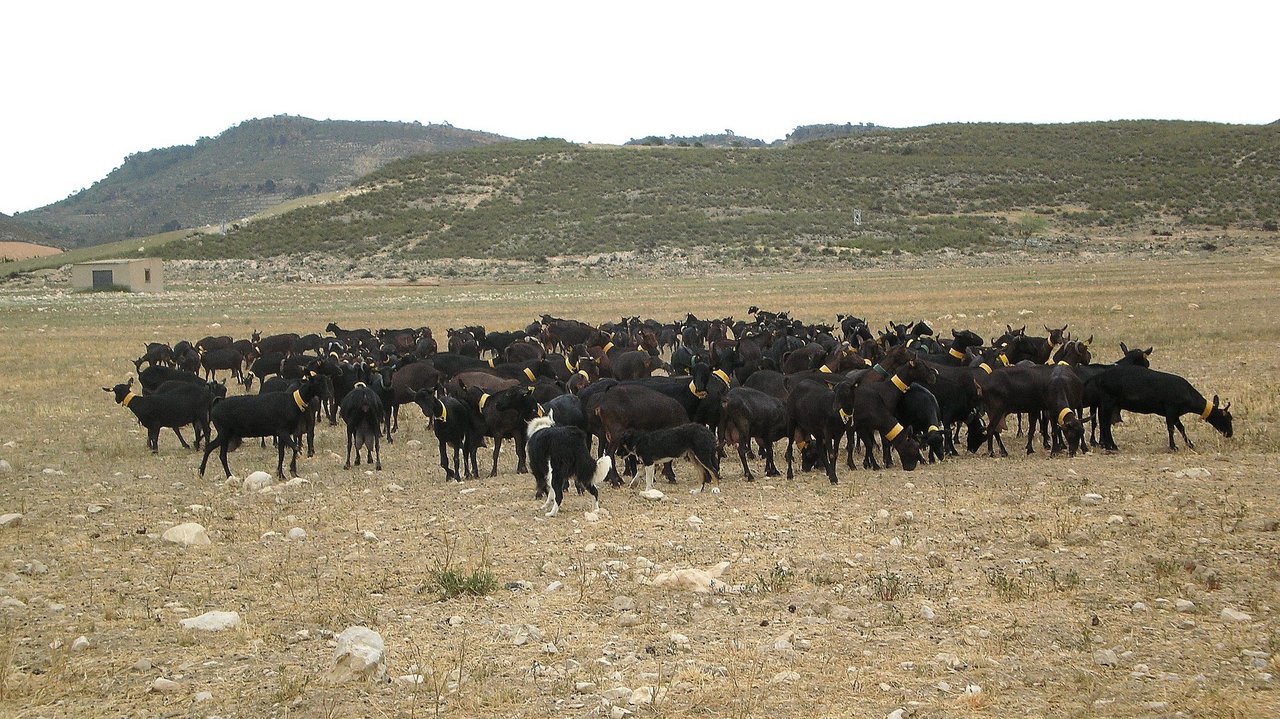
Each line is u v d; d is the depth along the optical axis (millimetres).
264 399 18500
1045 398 18703
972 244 101938
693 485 17141
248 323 58156
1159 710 8039
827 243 103125
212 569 12523
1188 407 18297
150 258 95000
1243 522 12922
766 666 9156
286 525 14719
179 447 22531
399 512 15523
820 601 10828
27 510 15984
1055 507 14305
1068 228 106875
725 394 17344
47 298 81812
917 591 11039
